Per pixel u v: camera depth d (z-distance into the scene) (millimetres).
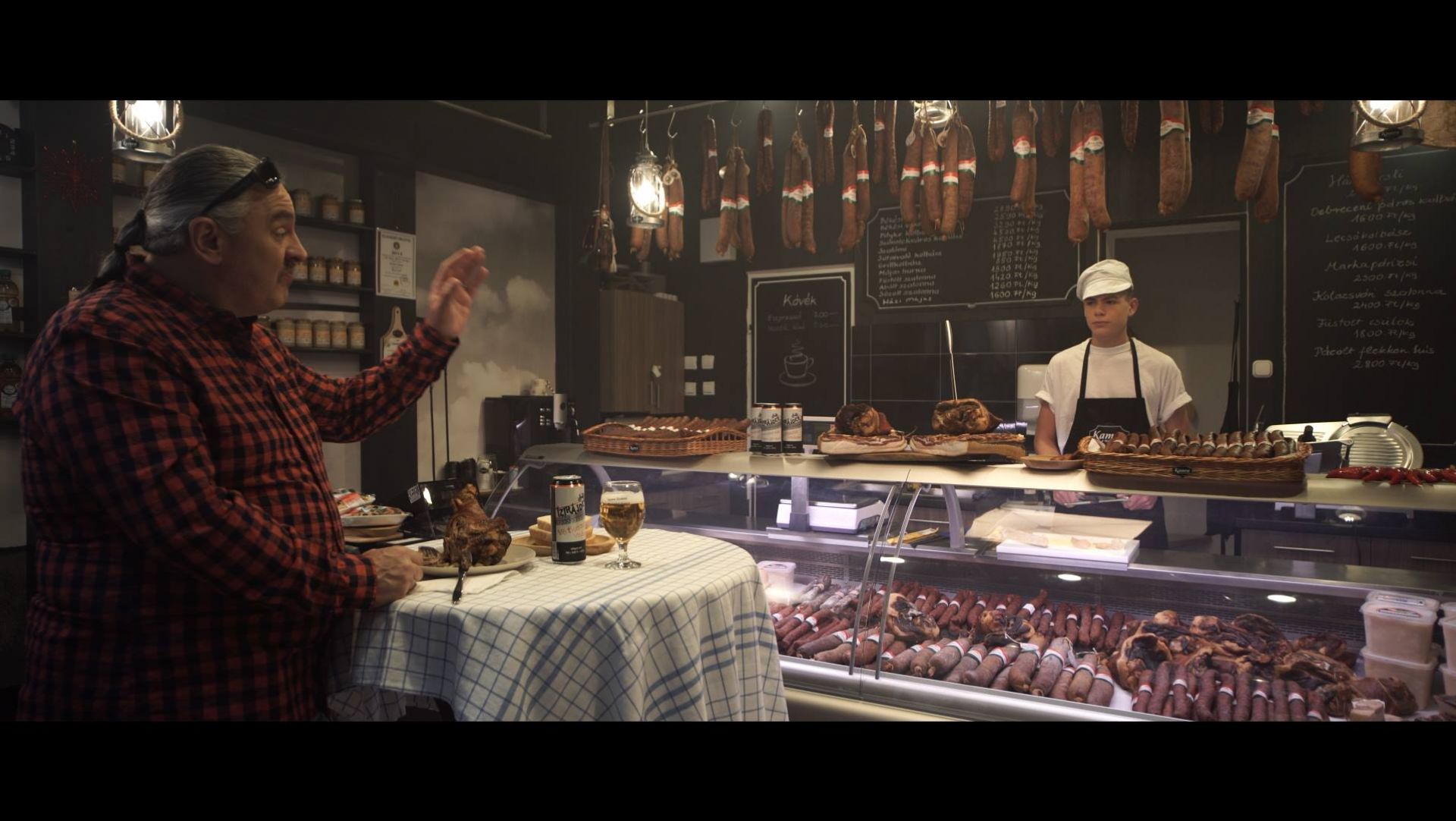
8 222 3205
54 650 1221
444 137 4766
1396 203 4441
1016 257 5430
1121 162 5156
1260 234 4781
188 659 1222
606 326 5770
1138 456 2043
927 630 2084
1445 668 1685
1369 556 1826
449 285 1704
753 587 1659
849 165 4230
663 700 1406
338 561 1306
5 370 3199
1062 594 2088
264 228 1303
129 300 1241
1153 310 5273
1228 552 1963
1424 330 4402
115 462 1126
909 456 2332
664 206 3457
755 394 6312
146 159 2471
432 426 4684
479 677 1280
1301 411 4684
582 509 1657
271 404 1396
